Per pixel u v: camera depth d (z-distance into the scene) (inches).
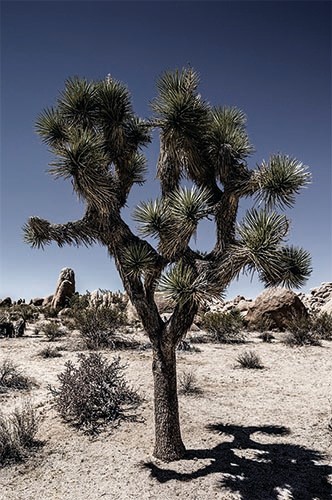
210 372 446.0
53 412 301.1
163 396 222.5
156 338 219.8
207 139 215.8
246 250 176.4
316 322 727.7
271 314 807.1
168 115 204.7
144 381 393.4
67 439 252.5
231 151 211.3
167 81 218.2
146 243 217.0
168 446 221.3
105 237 220.8
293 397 354.0
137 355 530.3
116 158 229.3
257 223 179.8
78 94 228.2
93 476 207.2
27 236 229.1
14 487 201.0
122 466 215.5
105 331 630.5
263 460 224.4
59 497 190.4
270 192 191.5
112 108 226.1
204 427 271.1
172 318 215.8
